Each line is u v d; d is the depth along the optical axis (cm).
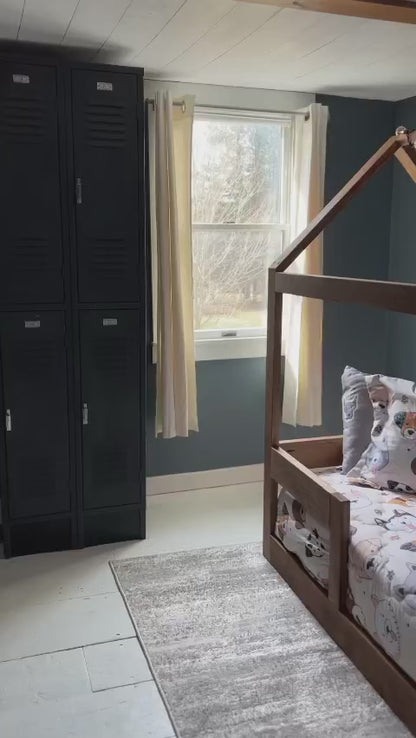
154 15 225
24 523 296
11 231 272
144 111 302
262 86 335
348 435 285
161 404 336
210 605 257
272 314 277
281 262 273
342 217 372
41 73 264
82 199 278
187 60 285
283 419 374
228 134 347
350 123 364
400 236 376
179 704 204
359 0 200
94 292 287
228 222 355
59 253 279
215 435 369
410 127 364
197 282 356
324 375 387
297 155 348
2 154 266
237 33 246
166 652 229
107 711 202
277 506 286
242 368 366
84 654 229
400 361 386
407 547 215
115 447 302
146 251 331
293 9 218
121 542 311
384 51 269
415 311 188
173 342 329
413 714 190
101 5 216
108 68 271
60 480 297
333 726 195
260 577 278
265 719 198
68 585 273
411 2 206
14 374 282
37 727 195
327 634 240
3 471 288
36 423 289
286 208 362
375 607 208
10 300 276
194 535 317
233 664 223
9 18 230
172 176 315
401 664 196
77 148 274
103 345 292
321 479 252
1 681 214
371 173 268
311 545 250
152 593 266
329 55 276
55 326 284
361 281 213
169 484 363
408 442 262
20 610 254
